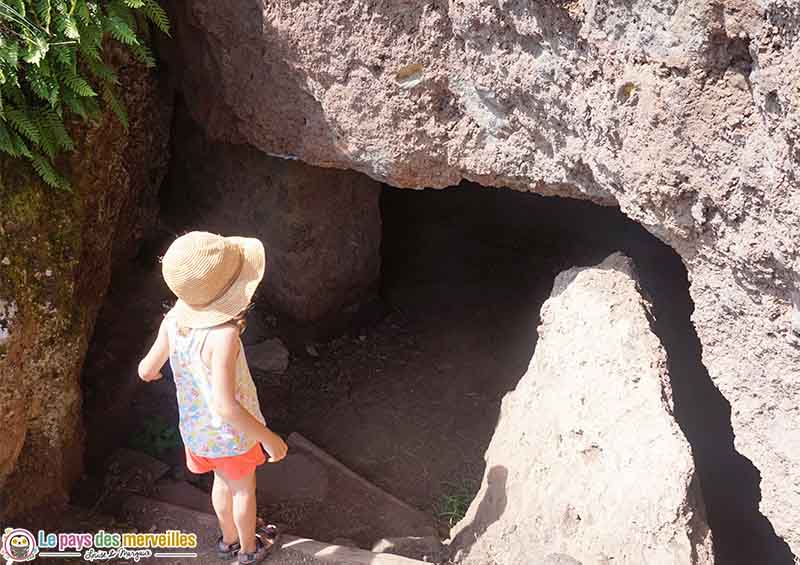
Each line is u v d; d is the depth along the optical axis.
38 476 4.78
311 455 5.74
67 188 4.55
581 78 4.20
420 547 4.96
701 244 4.11
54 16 4.40
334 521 5.31
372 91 5.01
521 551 4.40
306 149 5.50
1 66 4.26
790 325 3.87
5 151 4.41
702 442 5.55
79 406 4.97
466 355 7.07
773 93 3.40
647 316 4.73
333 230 6.71
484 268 8.05
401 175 5.24
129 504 4.96
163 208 6.81
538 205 8.73
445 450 6.21
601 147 4.28
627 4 3.77
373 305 7.37
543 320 5.06
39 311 4.50
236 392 3.99
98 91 4.75
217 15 5.34
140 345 5.94
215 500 4.32
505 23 4.34
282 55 5.20
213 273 3.78
